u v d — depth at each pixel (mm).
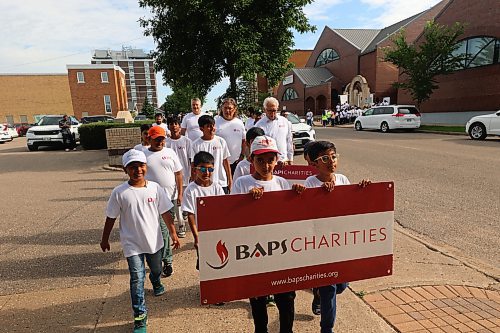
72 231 5199
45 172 10602
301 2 10984
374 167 9391
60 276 3797
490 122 14430
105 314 3057
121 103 49438
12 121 48219
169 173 4137
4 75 47375
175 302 3207
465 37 22672
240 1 9945
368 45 40625
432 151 11836
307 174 3455
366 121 23047
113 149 10812
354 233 2328
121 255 4332
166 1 9938
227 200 2053
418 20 35781
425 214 5410
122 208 2908
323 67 48094
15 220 5793
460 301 3068
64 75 49406
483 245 4238
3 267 4039
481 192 6484
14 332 2820
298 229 2201
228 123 5000
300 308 3064
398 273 3592
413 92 22719
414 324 2764
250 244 2127
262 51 11016
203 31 10547
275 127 5133
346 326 2773
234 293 2150
